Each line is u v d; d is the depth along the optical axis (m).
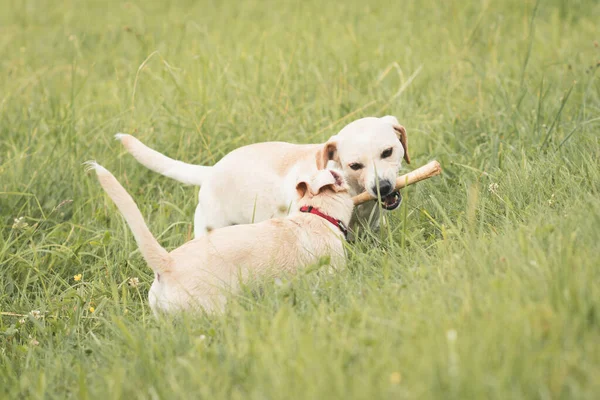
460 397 3.31
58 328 5.87
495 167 7.11
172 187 8.71
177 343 4.74
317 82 10.65
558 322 3.70
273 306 5.01
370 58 11.71
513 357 3.47
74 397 4.47
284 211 6.76
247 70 11.23
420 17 14.22
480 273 4.62
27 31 16.78
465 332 3.84
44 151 9.23
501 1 14.10
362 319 4.36
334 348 4.02
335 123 8.71
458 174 7.53
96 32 16.14
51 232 7.28
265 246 5.63
